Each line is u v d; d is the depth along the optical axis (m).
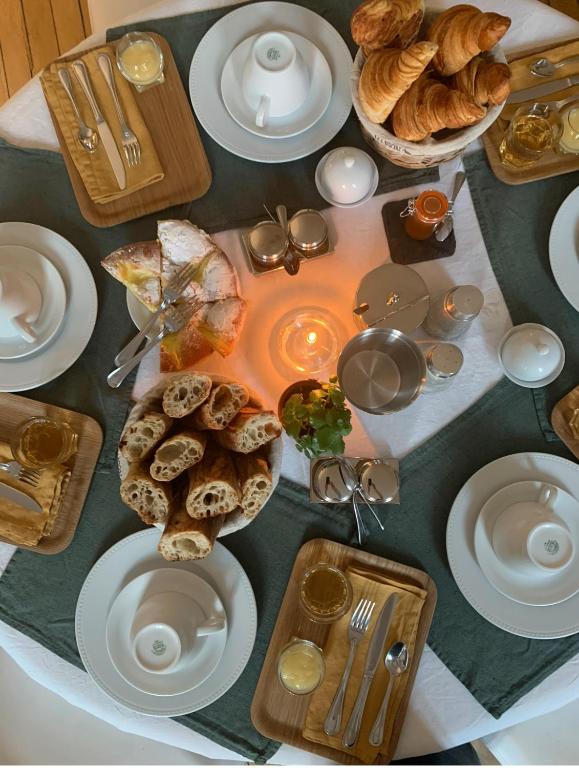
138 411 0.74
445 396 0.92
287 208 0.94
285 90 0.86
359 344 0.85
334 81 0.94
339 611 0.84
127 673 0.84
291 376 0.91
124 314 0.92
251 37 0.92
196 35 0.96
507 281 0.93
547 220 0.94
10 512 0.86
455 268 0.94
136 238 0.94
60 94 0.92
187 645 0.82
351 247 0.94
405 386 0.85
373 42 0.75
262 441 0.75
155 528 0.88
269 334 0.93
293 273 0.90
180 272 0.84
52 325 0.89
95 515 0.90
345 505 0.90
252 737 0.87
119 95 0.92
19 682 1.02
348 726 0.83
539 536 0.81
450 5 0.94
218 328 0.86
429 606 0.87
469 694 0.87
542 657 0.87
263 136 0.92
